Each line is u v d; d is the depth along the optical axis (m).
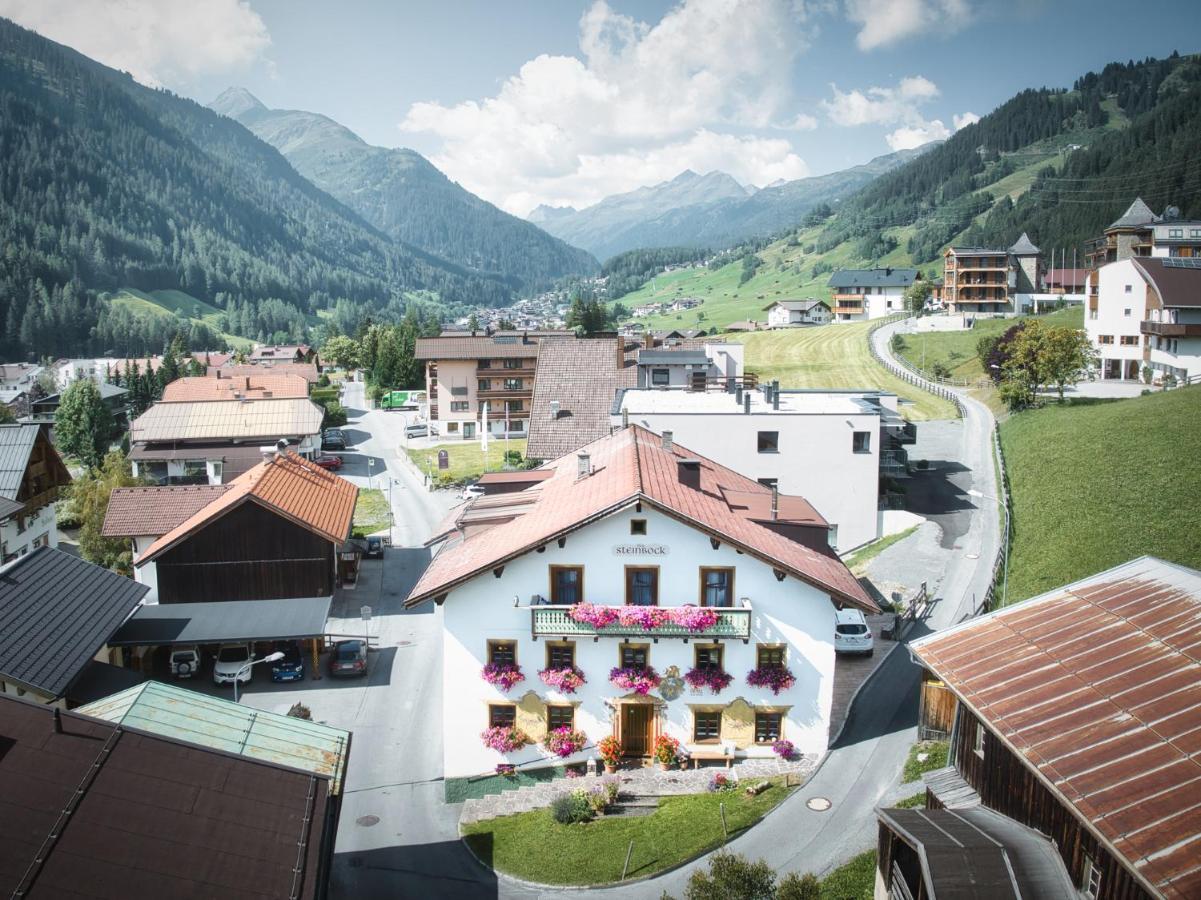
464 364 121.62
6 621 37.59
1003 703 24.17
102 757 21.91
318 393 157.88
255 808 22.44
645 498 34.41
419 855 32.69
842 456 61.22
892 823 22.61
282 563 54.72
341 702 46.16
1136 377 97.12
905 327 158.50
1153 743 20.95
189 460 98.19
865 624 45.09
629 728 36.75
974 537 59.81
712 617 34.53
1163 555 45.47
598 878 29.66
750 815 31.70
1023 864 20.50
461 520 42.28
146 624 49.56
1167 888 17.17
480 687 36.50
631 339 154.12
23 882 18.33
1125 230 147.88
